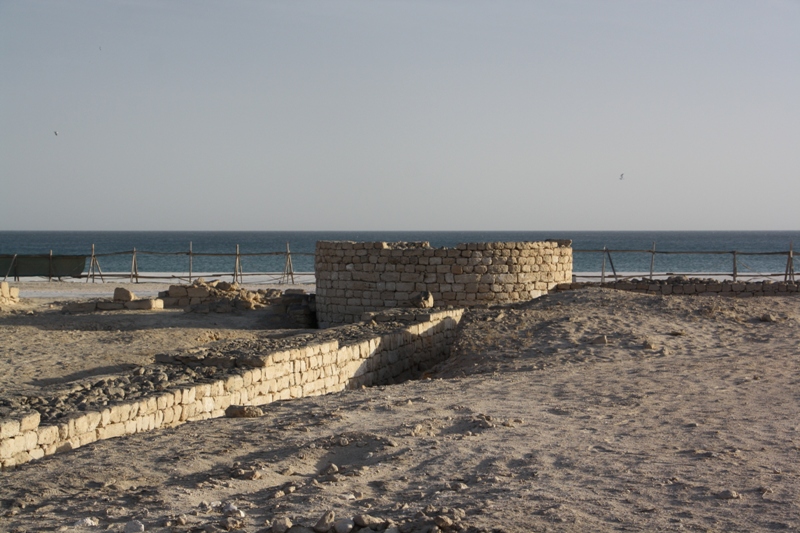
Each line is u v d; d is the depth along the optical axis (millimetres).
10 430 7859
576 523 5344
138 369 11844
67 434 8539
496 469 7102
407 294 23938
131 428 9469
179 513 5789
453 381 12969
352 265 24594
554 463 7312
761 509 5727
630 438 8375
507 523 5305
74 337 20703
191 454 7758
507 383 12500
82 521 5543
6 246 125938
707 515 5594
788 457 7438
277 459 7602
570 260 26109
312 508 5805
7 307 26281
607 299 20750
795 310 19406
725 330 17344
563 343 16219
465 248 23688
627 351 15383
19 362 17016
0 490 6652
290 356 12828
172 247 122812
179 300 27812
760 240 165000
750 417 9461
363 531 5102
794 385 11766
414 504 5930
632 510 5723
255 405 11594
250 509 5914
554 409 10141
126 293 26609
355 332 16484
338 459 7797
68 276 40125
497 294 23766
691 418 9438
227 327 23359
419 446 8055
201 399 10680
